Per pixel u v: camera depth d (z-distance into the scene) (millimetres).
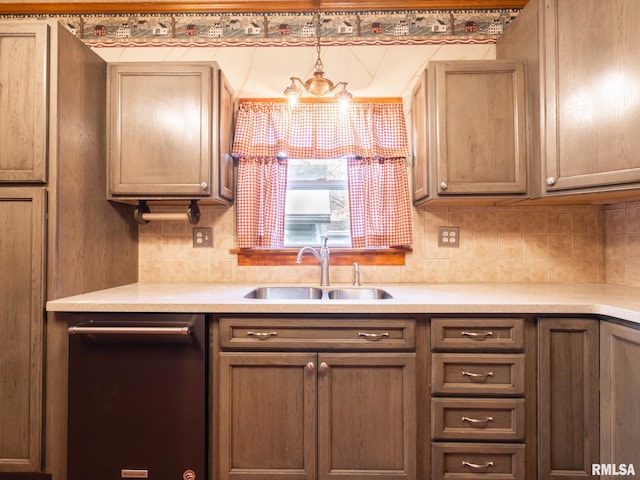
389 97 2111
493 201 1880
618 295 1590
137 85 1762
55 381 1481
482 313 1422
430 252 2092
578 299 1486
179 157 1760
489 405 1417
